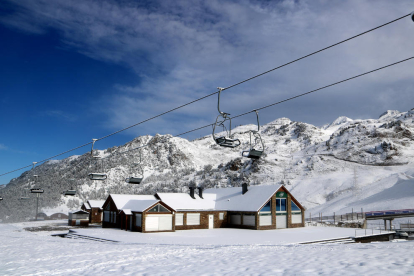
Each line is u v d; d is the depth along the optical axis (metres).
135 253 19.67
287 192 55.34
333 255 15.38
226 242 33.34
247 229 52.25
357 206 98.31
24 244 26.44
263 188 56.28
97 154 25.91
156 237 39.06
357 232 45.78
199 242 33.41
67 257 18.23
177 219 51.22
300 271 11.89
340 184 163.50
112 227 55.72
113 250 21.53
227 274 12.16
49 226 64.56
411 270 10.94
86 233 43.88
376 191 113.38
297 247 22.41
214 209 55.69
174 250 21.42
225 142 16.84
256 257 16.33
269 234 43.09
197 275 12.21
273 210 53.03
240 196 57.88
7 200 178.75
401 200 89.88
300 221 56.75
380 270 11.18
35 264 16.02
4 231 52.84
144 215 46.34
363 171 195.62
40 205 171.38
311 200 146.62
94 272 13.61
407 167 193.88
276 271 12.19
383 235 43.56
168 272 13.05
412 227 65.25
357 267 11.91
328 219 78.25
